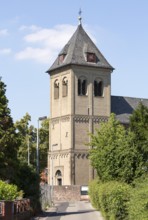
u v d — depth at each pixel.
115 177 43.09
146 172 41.41
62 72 109.62
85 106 108.12
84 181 105.50
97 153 49.81
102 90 110.25
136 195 24.50
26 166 50.25
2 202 32.28
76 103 107.38
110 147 43.50
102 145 52.50
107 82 110.62
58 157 108.75
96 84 109.69
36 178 50.88
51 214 52.16
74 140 106.25
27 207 43.50
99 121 109.06
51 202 77.75
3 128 45.91
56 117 110.50
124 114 116.19
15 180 46.75
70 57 107.75
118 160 42.44
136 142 44.81
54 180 109.38
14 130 46.44
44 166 121.44
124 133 54.50
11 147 46.03
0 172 45.22
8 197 37.91
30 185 49.81
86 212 54.44
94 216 47.78
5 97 46.59
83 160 106.12
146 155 43.25
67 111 107.50
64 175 106.62
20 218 38.34
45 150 120.81
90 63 108.88
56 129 110.38
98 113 109.25
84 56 109.00
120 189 31.83
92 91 108.94
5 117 46.06
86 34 111.56
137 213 23.47
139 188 25.55
